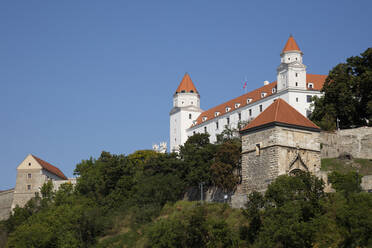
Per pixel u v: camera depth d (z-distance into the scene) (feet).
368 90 370.53
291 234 221.25
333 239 222.89
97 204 371.15
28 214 396.37
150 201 350.84
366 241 217.15
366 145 340.39
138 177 385.09
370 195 236.43
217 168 325.21
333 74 394.73
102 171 395.14
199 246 258.37
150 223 326.44
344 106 377.09
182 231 267.39
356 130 345.72
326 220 229.25
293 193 239.50
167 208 339.16
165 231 277.64
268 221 232.53
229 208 284.82
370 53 382.22
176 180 358.64
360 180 265.34
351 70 393.91
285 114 286.25
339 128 374.84
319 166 285.64
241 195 282.15
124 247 311.06
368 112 361.51
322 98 402.11
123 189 375.45
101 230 339.16
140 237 314.96
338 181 263.70
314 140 286.87
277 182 245.45
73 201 374.43
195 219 264.52
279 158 273.54
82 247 321.52
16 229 357.00
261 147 281.95
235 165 326.85
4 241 360.48
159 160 390.83
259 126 284.00
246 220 261.65
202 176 339.77
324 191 265.95
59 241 321.93
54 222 337.11
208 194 340.59
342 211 226.99
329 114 378.12
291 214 227.61
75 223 334.65
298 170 277.44
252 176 284.20
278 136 276.00
